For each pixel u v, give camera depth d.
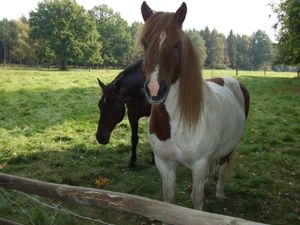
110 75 27.58
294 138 7.53
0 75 25.02
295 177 5.27
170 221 1.81
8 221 2.71
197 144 2.88
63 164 5.65
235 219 1.62
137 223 3.86
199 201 3.11
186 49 2.56
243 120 3.99
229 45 97.12
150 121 2.96
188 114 2.71
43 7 49.12
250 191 4.69
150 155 6.13
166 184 3.14
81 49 48.44
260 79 26.84
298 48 4.02
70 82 19.94
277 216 4.04
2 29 73.12
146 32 2.51
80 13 49.56
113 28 58.75
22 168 5.52
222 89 3.77
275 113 10.59
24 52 63.47
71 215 3.99
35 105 11.44
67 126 8.45
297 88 18.97
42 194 2.34
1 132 7.76
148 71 2.44
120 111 4.97
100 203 2.07
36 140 7.11
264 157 6.15
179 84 2.66
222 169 4.26
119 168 5.60
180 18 2.59
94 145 6.75
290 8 3.66
